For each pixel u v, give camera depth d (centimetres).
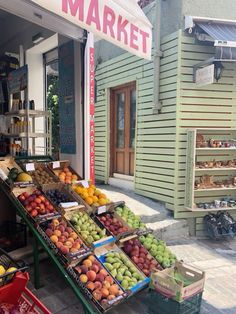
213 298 323
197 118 510
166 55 520
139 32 281
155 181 558
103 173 723
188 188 500
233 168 517
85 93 438
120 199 566
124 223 357
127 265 308
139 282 293
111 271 293
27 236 402
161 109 534
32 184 349
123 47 268
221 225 493
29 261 367
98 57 736
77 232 318
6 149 545
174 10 506
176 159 504
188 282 291
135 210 510
